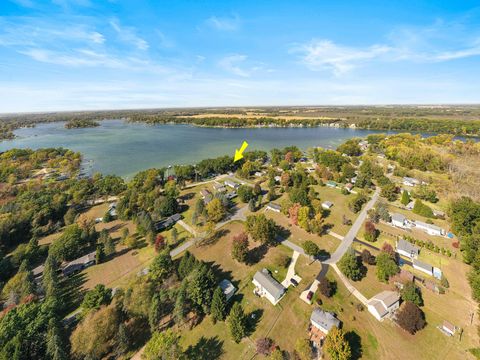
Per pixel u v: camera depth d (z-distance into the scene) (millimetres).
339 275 71625
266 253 82062
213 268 75750
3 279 73438
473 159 168125
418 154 176875
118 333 51688
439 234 91062
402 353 50125
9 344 45938
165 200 110312
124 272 76562
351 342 52031
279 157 198875
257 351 49844
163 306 60844
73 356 48312
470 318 57656
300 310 59906
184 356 49812
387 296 60125
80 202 123688
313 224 91688
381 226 98000
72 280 73625
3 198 127125
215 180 163625
